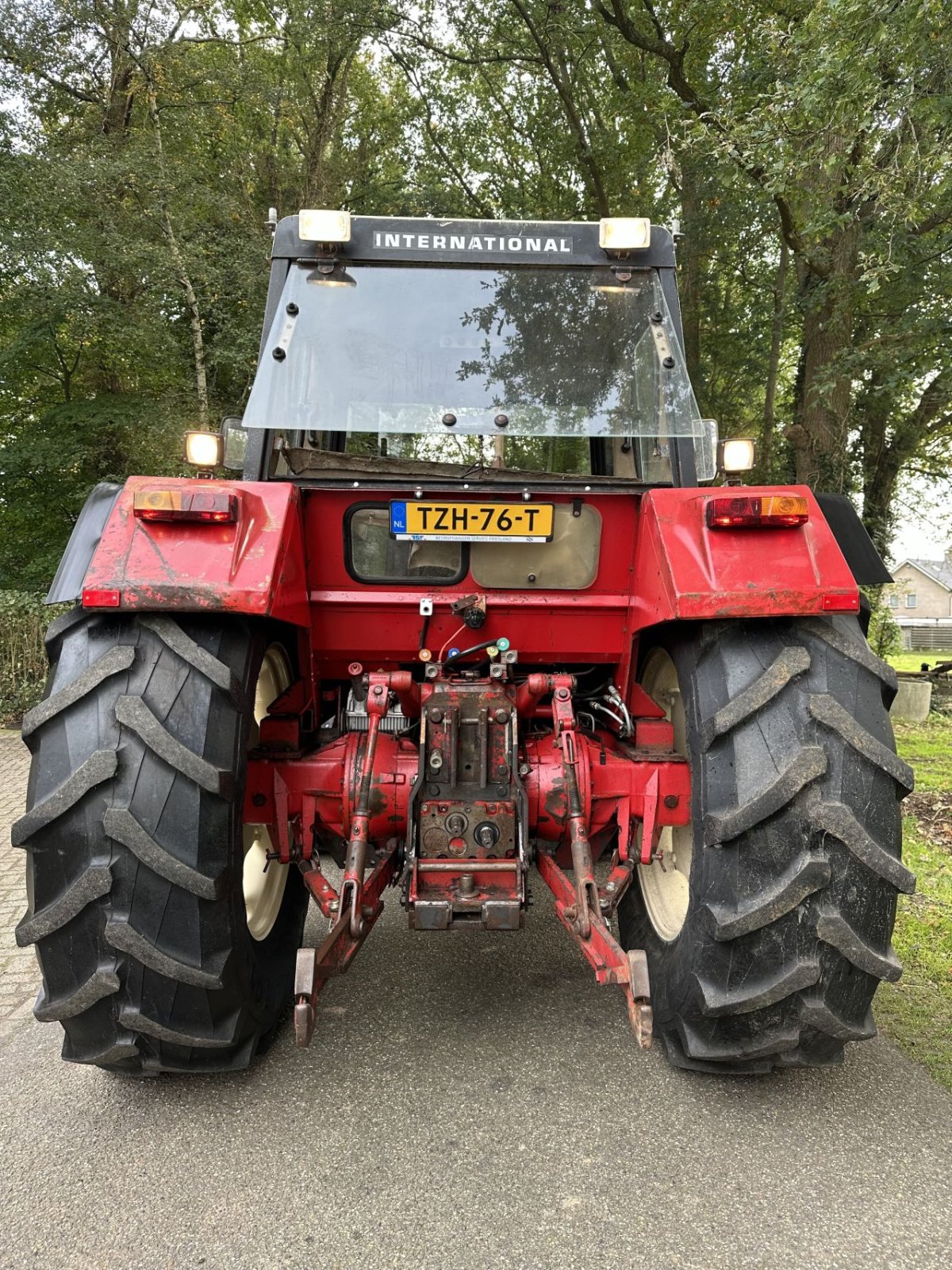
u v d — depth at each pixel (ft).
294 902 9.80
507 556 8.83
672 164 24.40
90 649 6.89
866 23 16.85
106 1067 7.31
